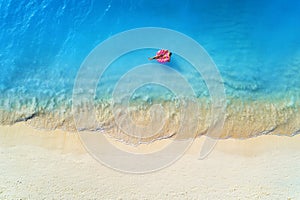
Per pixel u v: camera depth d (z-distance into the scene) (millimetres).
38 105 14930
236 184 11789
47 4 18906
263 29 18062
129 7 18828
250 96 15219
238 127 14078
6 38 17656
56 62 16672
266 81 15844
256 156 12984
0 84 15766
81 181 11820
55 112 14695
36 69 16422
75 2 18953
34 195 11266
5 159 12648
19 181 11758
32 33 17859
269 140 13609
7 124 14234
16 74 16219
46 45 17391
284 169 12391
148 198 11281
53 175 12039
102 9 18719
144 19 18422
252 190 11570
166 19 18484
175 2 19156
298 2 19203
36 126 14195
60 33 17875
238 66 16422
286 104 14906
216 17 18609
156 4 19016
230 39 17594
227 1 19344
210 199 11258
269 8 19031
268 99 15133
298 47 17234
